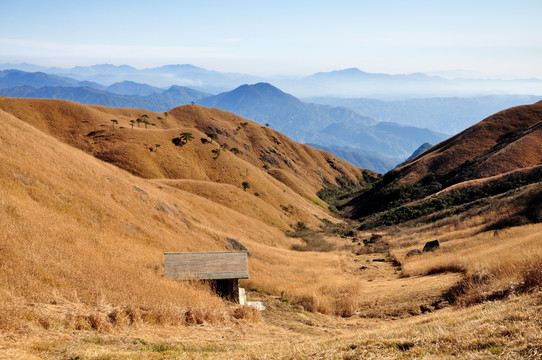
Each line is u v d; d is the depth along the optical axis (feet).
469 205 198.70
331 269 126.21
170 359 25.48
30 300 35.73
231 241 132.77
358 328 53.72
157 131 379.14
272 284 88.74
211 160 360.07
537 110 366.84
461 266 75.56
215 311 49.62
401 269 113.29
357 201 432.66
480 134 361.71
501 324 19.94
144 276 55.57
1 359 22.34
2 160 79.46
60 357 25.26
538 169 215.72
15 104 382.63
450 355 16.98
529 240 72.84
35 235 52.44
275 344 32.53
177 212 132.77
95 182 105.29
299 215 315.78
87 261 51.96
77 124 389.60
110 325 35.76
